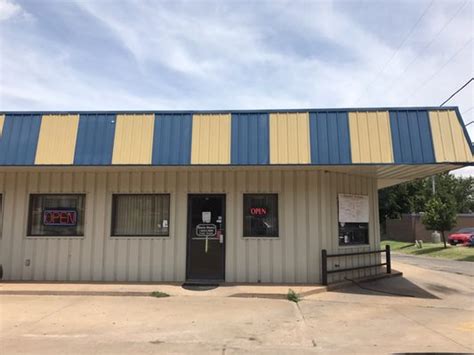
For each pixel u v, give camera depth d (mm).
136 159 10594
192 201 11820
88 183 11875
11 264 11703
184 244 11633
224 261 11570
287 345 6617
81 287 10609
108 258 11633
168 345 6551
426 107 10641
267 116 10758
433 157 10305
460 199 59000
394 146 10445
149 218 11867
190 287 10836
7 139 10812
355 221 12727
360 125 10609
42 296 10039
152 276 11547
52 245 11742
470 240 33344
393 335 7258
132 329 7410
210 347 6477
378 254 13641
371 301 10070
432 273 15328
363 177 13320
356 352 6285
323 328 7648
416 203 43000
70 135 10797
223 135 10672
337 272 11719
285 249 11570
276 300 9867
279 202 11711
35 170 11641
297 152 10523
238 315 8461
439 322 8242
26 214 11836
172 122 10789
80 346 6453
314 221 11625
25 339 6789
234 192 11727
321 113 10758
